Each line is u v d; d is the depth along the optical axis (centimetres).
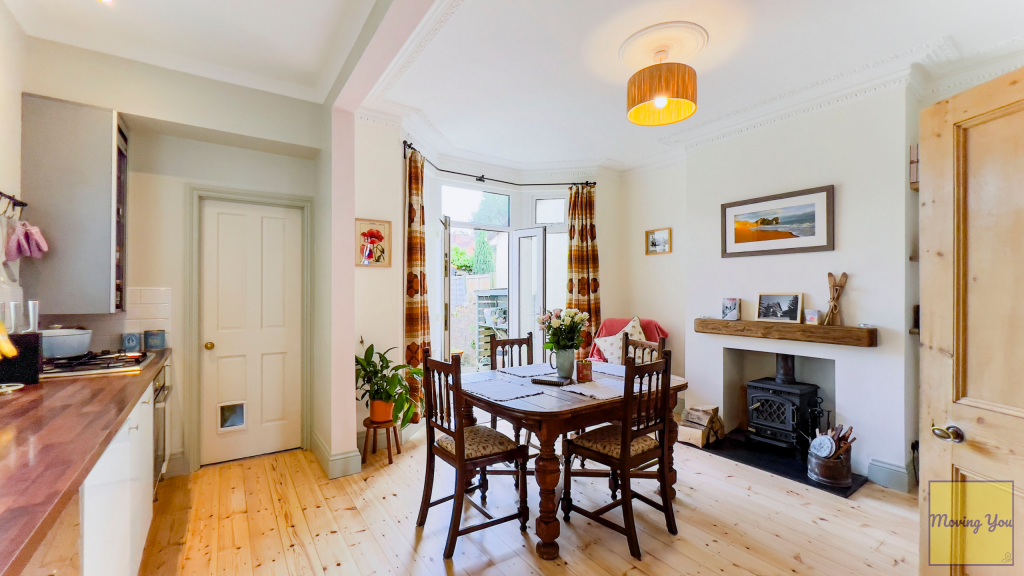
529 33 245
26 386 178
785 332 326
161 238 290
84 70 243
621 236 514
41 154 229
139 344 275
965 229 146
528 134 404
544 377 272
